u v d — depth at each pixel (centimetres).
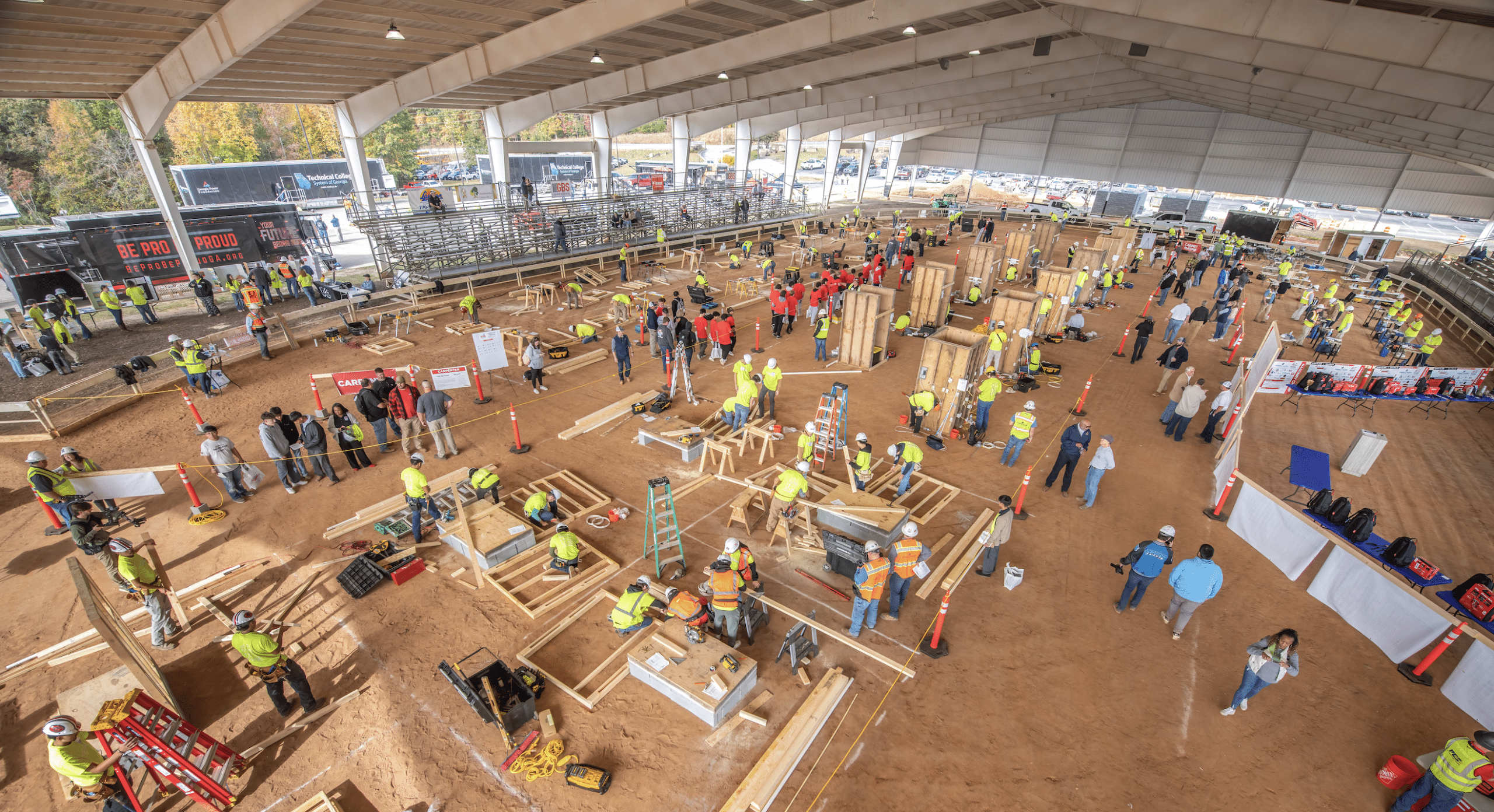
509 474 1316
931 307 2269
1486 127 1783
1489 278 2875
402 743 745
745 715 770
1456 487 1397
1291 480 1227
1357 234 4181
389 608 951
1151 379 1922
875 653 863
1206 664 873
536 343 1712
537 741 738
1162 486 1321
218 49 1789
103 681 816
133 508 1200
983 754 735
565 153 3872
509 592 973
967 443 1477
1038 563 1070
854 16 2027
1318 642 919
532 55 2081
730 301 2717
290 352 2025
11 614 949
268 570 1030
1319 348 2244
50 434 1455
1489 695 765
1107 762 729
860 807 675
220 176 3584
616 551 1080
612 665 850
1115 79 3750
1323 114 2906
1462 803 634
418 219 2791
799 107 3878
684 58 2594
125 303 2511
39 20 1558
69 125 4572
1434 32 1182
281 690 752
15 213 3759
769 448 1362
